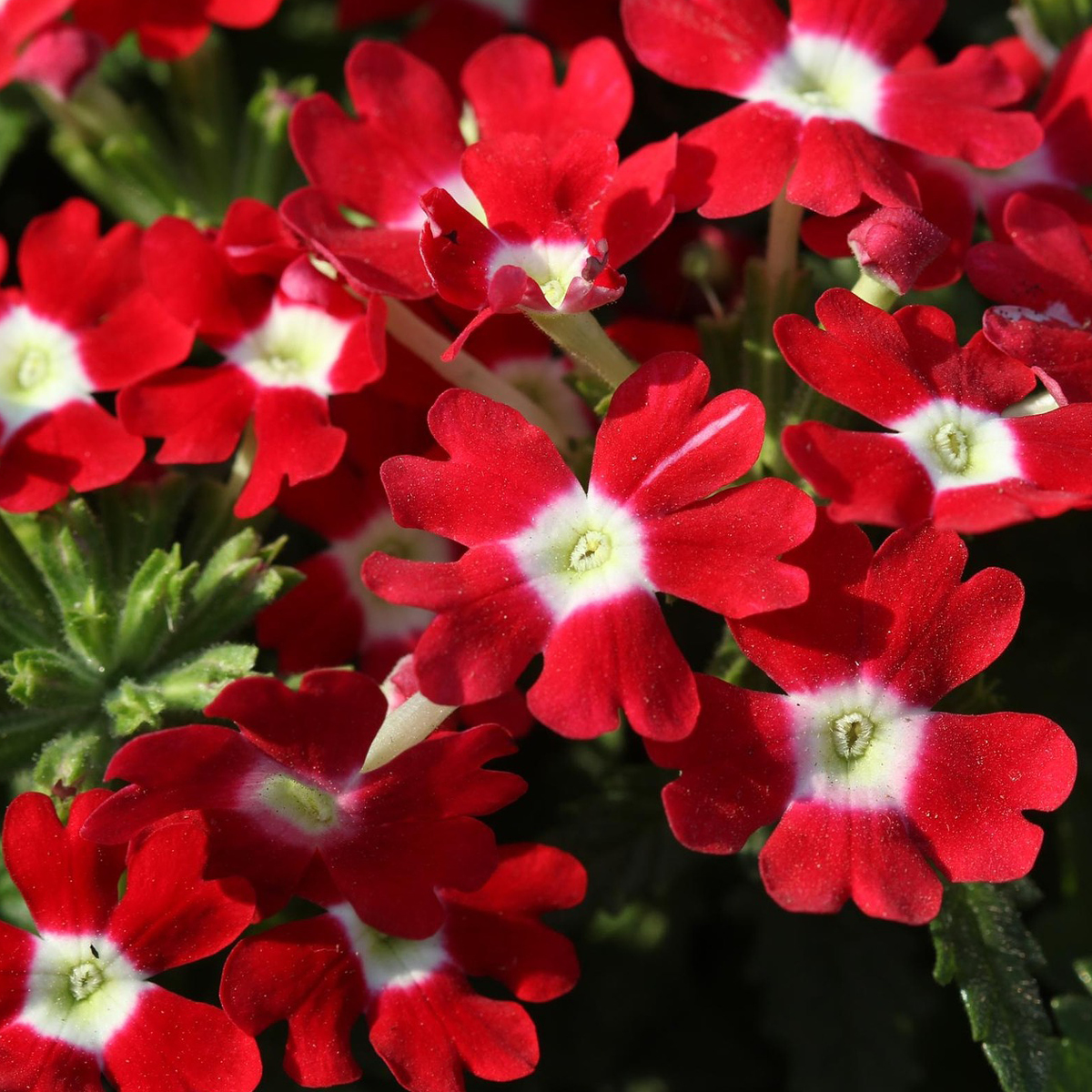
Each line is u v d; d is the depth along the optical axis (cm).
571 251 16
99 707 17
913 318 16
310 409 17
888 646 16
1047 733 16
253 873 16
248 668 17
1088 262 17
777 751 16
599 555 16
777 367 17
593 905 17
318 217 17
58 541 17
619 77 17
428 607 16
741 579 16
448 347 17
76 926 16
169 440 17
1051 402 16
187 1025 16
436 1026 16
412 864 16
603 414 17
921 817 16
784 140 17
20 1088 16
